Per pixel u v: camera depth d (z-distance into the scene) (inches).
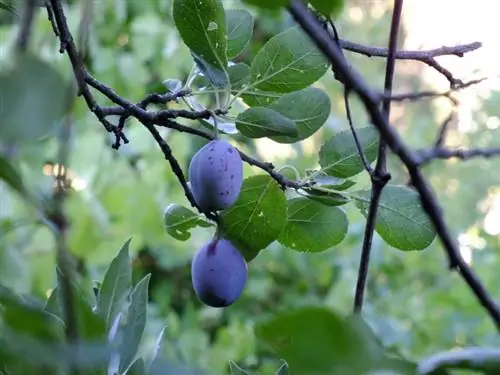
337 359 7.8
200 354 38.4
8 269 27.4
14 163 9.1
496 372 8.5
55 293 12.5
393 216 18.0
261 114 15.6
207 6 15.7
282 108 17.4
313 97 17.3
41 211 9.4
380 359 8.0
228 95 16.6
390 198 17.9
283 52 16.7
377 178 14.7
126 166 40.9
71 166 37.6
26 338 8.1
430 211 10.2
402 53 17.8
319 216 18.3
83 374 9.7
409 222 18.0
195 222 18.0
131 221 38.5
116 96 17.1
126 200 38.6
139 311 13.2
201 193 15.4
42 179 24.5
